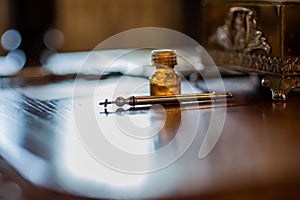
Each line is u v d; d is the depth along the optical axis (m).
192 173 0.49
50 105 0.73
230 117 0.66
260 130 0.60
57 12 1.22
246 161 0.51
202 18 0.94
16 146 0.56
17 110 0.71
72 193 0.46
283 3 0.73
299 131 0.60
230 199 0.45
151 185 0.47
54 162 0.52
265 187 0.46
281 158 0.52
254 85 0.81
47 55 1.18
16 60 1.13
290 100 0.73
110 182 0.47
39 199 0.46
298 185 0.47
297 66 0.74
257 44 0.78
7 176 0.51
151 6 1.29
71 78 0.92
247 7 0.81
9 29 1.19
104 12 1.26
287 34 0.74
